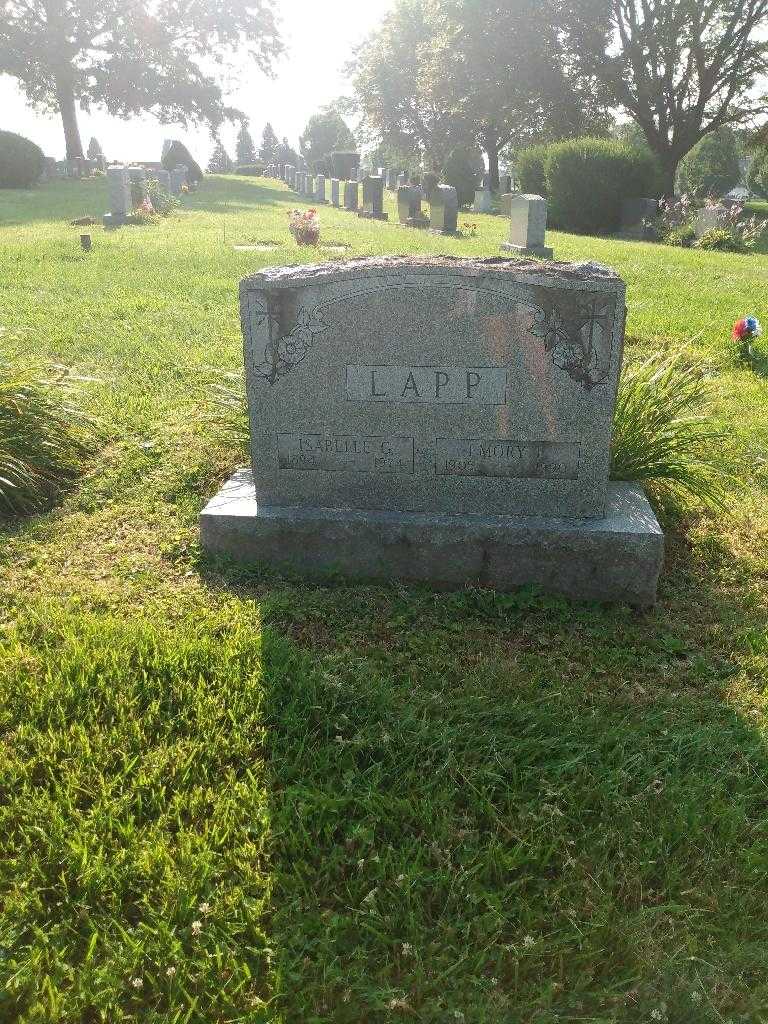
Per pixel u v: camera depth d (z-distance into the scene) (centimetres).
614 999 226
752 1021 224
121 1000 226
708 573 455
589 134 3981
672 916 250
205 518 437
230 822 275
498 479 427
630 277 1337
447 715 329
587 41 3644
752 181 6241
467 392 413
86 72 4456
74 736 309
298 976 228
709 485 529
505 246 1739
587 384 406
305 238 1602
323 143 8594
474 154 4344
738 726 329
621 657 379
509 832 272
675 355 600
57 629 374
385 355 412
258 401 427
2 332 646
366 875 260
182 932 239
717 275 1395
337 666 354
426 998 227
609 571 418
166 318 934
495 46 3759
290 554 439
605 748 315
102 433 594
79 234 1744
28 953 235
